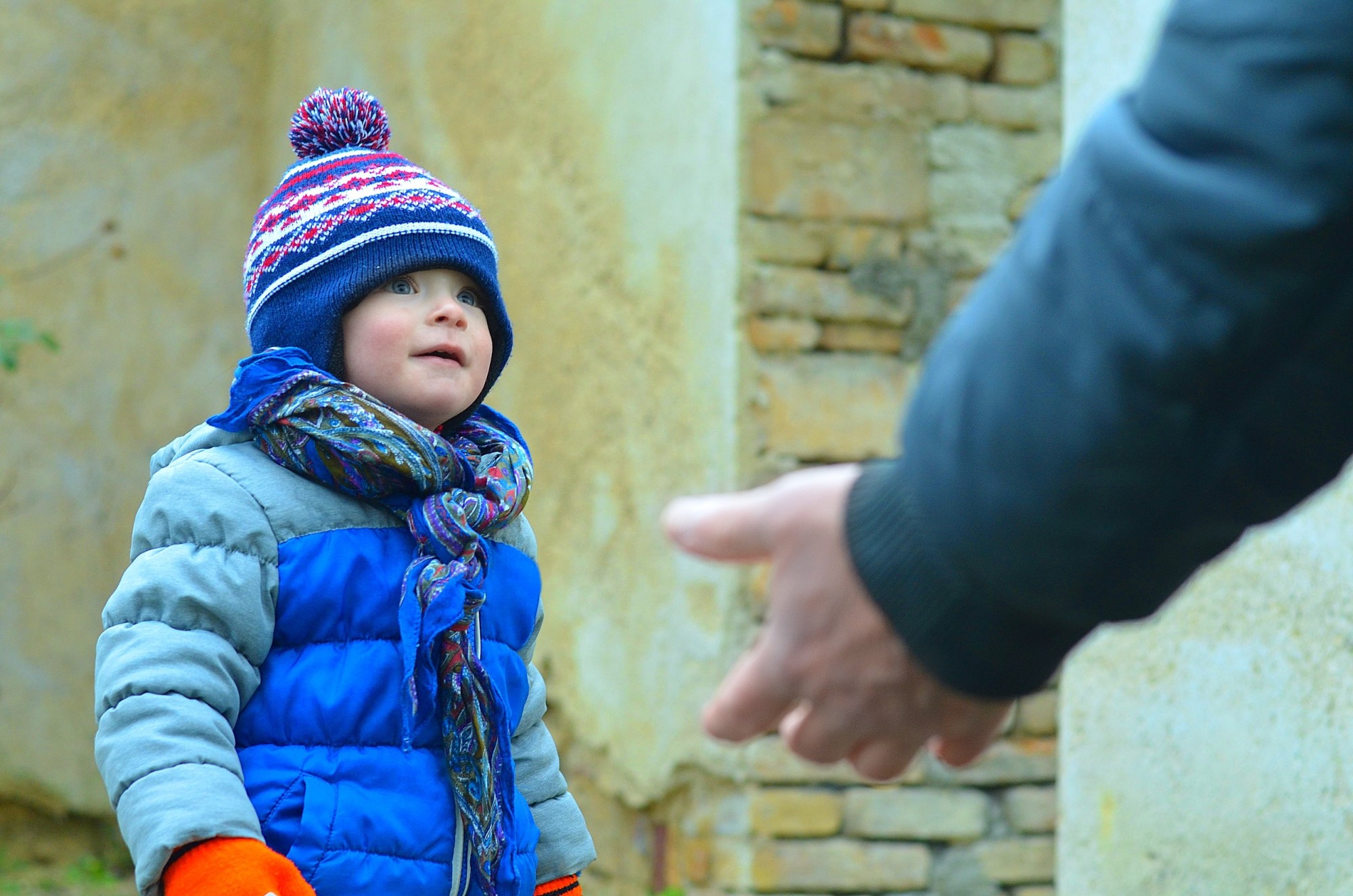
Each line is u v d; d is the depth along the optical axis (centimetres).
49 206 660
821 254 417
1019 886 420
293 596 179
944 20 432
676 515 84
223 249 692
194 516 178
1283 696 228
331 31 674
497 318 213
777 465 410
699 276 428
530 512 536
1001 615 75
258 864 157
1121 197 68
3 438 636
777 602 80
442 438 197
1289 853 225
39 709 624
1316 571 222
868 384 420
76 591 638
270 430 187
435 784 180
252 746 176
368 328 197
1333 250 65
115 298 666
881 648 78
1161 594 75
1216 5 67
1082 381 68
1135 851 264
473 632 188
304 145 211
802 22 418
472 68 580
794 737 83
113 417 657
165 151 686
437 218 201
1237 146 65
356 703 177
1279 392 69
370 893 172
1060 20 443
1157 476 69
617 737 469
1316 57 64
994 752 421
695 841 428
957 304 428
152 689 168
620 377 474
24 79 663
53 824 625
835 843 408
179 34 696
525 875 189
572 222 508
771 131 414
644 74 462
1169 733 256
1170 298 66
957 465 72
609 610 477
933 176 429
